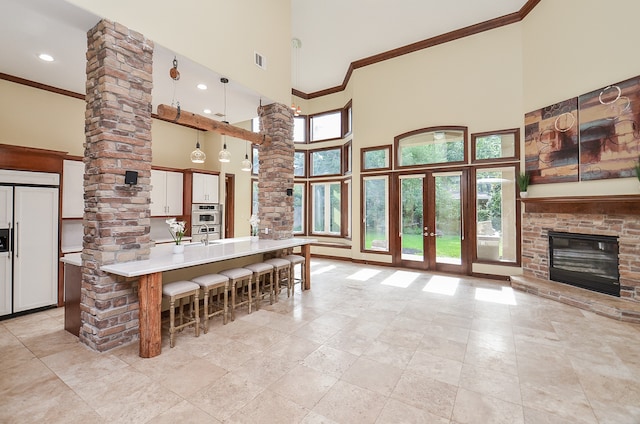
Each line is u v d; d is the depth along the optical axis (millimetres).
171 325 2898
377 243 7105
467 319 3662
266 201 5059
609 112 3969
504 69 5531
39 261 3846
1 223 3537
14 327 3344
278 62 4938
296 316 3758
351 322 3561
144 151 3064
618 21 3873
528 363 2617
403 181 6703
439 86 6176
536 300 4406
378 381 2334
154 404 2039
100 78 2793
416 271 6367
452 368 2533
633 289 3807
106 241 2773
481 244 5852
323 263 7367
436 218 6316
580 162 4336
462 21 5641
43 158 3857
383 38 6203
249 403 2059
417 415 1946
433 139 6324
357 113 7246
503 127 5531
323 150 8711
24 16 2713
